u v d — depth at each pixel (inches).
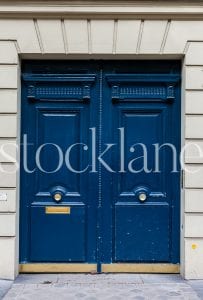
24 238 257.8
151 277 252.4
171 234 258.4
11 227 247.8
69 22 250.2
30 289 232.5
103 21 250.2
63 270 257.3
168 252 258.2
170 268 257.6
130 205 258.4
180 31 250.8
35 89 259.3
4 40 250.1
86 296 222.4
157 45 251.3
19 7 245.8
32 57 255.9
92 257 257.8
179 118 259.9
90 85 259.8
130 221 258.4
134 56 254.2
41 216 258.1
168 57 256.1
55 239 257.9
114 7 246.5
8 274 246.5
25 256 257.8
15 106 249.9
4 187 248.7
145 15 249.1
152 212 258.7
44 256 257.4
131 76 258.5
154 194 259.4
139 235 258.4
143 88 260.5
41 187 259.3
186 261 247.9
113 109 260.4
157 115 259.1
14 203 248.5
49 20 249.9
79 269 257.4
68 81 258.8
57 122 260.5
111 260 257.9
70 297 221.1
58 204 258.4
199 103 250.5
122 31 250.7
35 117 260.1
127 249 257.9
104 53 251.6
